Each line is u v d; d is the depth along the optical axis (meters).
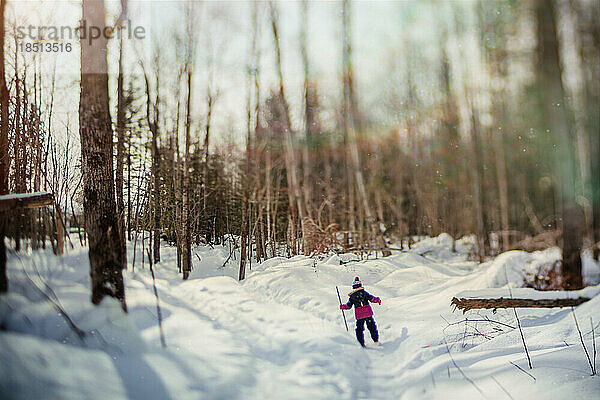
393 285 10.96
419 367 4.74
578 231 9.04
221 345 4.97
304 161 20.73
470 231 22.78
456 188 24.14
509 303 6.34
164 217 16.30
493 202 23.22
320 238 16.03
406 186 26.77
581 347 4.20
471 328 6.01
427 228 27.14
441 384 3.97
